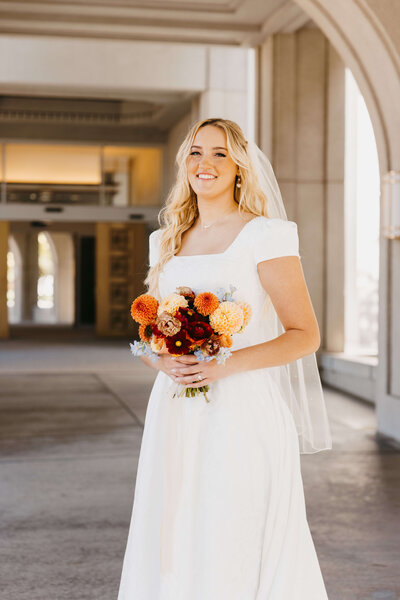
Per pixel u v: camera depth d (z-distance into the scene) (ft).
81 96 49.78
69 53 45.83
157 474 8.07
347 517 15.23
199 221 8.68
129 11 32.58
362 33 21.31
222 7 33.35
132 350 7.88
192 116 49.11
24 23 32.50
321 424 9.52
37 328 84.33
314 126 36.06
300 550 7.91
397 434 22.49
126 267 65.98
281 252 7.87
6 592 11.55
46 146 58.70
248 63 46.21
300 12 32.48
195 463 7.78
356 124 35.65
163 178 60.08
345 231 36.22
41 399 30.42
